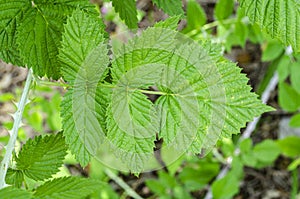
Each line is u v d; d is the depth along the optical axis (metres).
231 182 1.24
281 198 1.59
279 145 1.29
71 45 0.49
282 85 1.28
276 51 1.19
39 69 0.52
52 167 0.56
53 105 1.12
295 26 0.48
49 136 0.56
